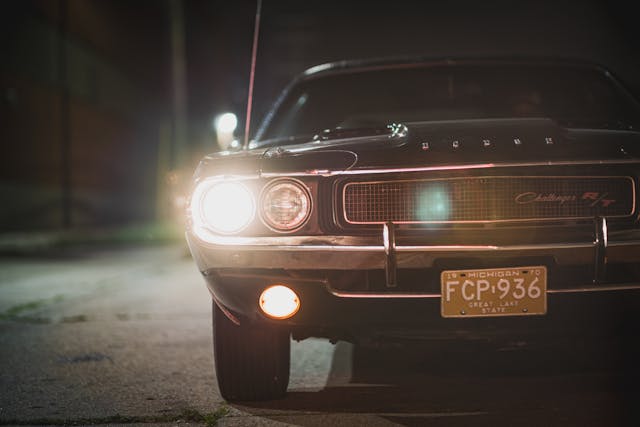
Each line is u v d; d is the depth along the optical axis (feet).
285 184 9.40
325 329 10.03
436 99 14.46
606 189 9.15
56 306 21.27
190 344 15.38
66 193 77.15
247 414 10.32
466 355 13.62
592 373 12.05
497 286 8.98
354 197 9.29
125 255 42.11
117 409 10.71
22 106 68.39
